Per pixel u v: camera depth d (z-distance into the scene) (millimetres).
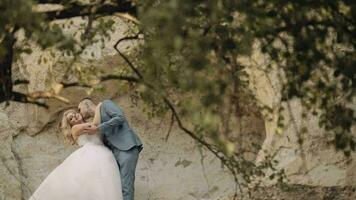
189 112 9164
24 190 14156
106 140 12367
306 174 13414
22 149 14430
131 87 11531
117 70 11758
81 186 11961
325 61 8977
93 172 11977
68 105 14312
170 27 8188
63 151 14609
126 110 14383
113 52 13383
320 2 8609
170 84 8938
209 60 8461
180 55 8805
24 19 8305
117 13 9305
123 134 12188
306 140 13391
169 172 14305
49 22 9078
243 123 13328
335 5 8695
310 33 8680
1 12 8227
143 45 9375
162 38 8344
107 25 9688
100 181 11938
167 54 8820
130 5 9250
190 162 14305
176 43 8180
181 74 8688
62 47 8633
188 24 8258
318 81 9336
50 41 8523
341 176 13453
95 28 9781
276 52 8914
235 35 8516
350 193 13492
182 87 8609
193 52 8336
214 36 8469
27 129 14523
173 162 14359
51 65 13508
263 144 13438
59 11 9242
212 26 8422
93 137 12305
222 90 8570
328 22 8742
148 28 8523
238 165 10805
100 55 13406
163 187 14203
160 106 10547
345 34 8844
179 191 14141
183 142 14430
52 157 14484
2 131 14391
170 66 9000
